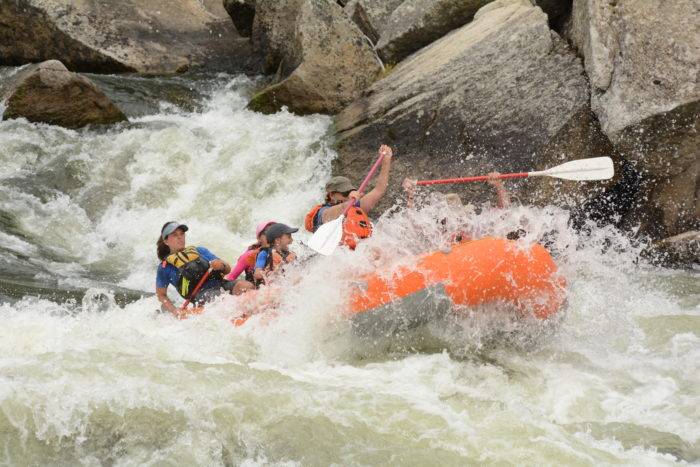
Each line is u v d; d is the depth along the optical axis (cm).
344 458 1387
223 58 4519
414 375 1717
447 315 1800
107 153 3309
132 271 2720
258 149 3372
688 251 2728
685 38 2670
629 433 1518
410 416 1489
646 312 2188
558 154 2856
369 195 2042
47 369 1519
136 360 1590
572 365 1830
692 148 2733
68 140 3375
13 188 3072
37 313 2009
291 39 3800
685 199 2800
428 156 3069
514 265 1798
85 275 2594
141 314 2006
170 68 4362
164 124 3584
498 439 1438
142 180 3241
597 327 2027
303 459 1390
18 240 2784
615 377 1773
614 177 2891
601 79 2812
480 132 2983
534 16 3133
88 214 3056
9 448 1370
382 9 3962
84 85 3450
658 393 1694
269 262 2005
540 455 1392
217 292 2047
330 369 1756
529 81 2978
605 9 2833
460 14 3553
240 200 3206
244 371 1599
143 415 1436
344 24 3647
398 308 1800
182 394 1485
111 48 4297
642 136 2728
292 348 1830
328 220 2003
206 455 1398
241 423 1448
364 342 1827
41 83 3394
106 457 1392
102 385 1484
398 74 3397
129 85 4012
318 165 3278
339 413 1485
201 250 2105
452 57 3178
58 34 4238
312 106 3584
